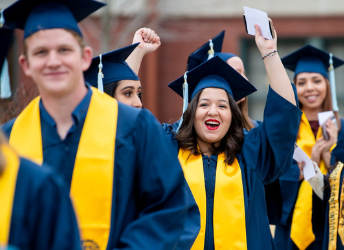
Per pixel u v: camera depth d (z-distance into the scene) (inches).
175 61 800.9
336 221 321.4
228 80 279.7
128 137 181.2
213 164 265.1
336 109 382.0
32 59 168.6
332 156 363.3
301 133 385.7
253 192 258.4
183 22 783.7
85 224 172.2
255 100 830.5
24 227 135.9
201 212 254.5
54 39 167.3
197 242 251.6
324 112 369.7
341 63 408.2
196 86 279.9
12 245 133.8
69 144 176.4
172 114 807.7
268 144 261.1
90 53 177.0
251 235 253.8
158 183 180.1
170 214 177.9
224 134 266.2
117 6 674.2
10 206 134.6
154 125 186.4
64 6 176.6
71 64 168.1
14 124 184.1
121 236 175.3
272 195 289.6
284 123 255.1
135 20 661.3
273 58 260.5
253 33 263.3
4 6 669.9
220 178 258.7
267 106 261.0
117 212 177.0
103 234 172.9
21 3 179.6
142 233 174.4
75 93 177.6
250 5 809.5
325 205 340.2
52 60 165.6
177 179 182.7
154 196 180.4
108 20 615.5
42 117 180.5
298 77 394.9
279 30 814.5
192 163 264.2
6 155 138.3
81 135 177.3
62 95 173.0
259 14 265.7
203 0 776.3
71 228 142.6
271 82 260.7
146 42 295.9
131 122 183.0
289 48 822.5
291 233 358.6
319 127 387.9
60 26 169.8
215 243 250.8
